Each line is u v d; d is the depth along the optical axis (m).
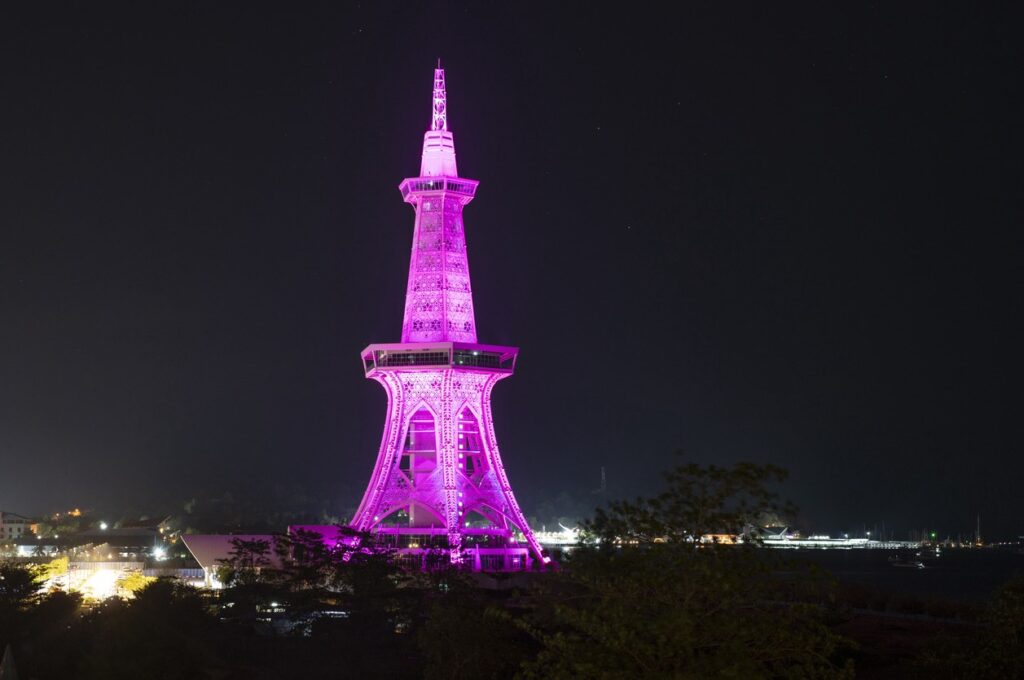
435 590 178.62
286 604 179.75
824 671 74.69
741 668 68.31
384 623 174.12
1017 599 111.56
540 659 78.69
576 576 80.69
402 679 148.25
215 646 164.88
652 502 77.06
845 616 170.25
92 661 146.38
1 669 128.62
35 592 194.75
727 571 71.50
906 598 197.62
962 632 164.88
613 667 71.25
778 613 75.19
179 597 176.62
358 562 184.75
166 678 144.50
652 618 72.56
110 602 185.75
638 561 74.81
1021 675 107.38
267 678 150.62
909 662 139.25
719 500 75.06
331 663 158.88
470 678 133.00
